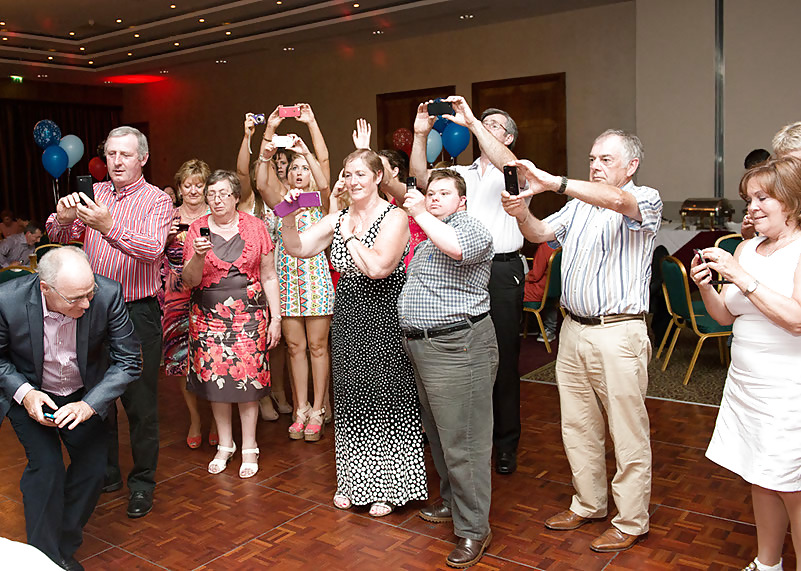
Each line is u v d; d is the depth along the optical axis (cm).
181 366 405
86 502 268
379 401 311
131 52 1105
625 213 253
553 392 488
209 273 350
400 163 395
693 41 802
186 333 406
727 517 301
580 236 275
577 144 947
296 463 378
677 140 823
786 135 258
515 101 989
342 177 330
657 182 841
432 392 272
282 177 444
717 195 805
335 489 344
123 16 917
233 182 354
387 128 1113
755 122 779
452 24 976
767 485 226
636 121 848
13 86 1342
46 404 255
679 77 815
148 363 320
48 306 243
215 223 359
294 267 396
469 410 270
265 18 912
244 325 355
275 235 401
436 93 1052
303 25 952
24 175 1373
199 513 322
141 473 324
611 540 277
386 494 314
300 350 409
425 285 271
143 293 319
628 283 266
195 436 408
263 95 1235
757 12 765
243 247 354
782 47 756
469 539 274
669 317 571
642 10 829
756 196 227
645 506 277
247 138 405
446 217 276
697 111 808
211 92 1307
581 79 931
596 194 246
